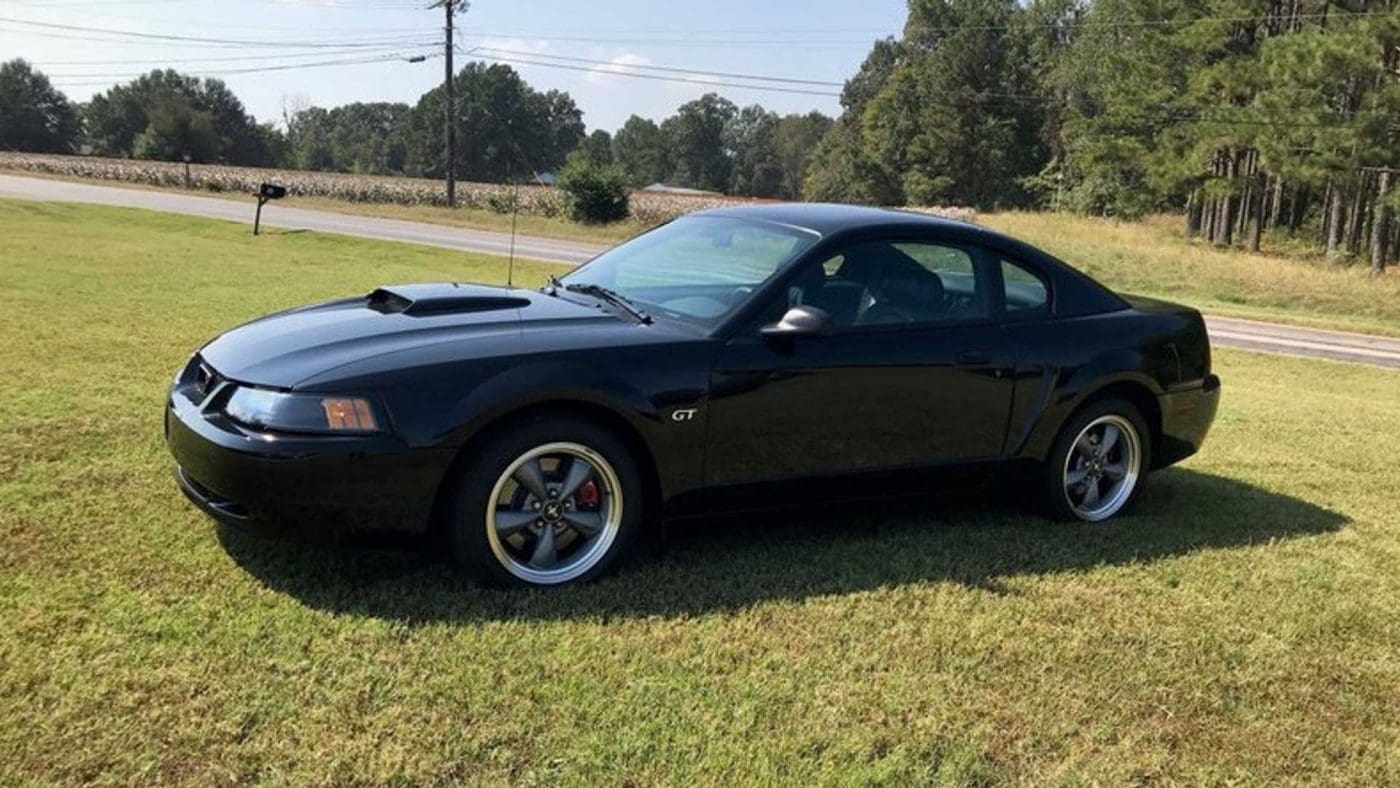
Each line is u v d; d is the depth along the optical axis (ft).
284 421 10.73
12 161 208.23
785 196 466.70
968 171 252.42
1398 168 98.27
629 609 11.48
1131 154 142.00
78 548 12.02
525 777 8.28
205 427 11.18
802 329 12.41
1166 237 141.28
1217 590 13.39
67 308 30.68
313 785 7.97
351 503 10.82
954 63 250.98
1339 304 79.92
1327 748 9.77
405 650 10.13
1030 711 9.93
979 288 14.79
